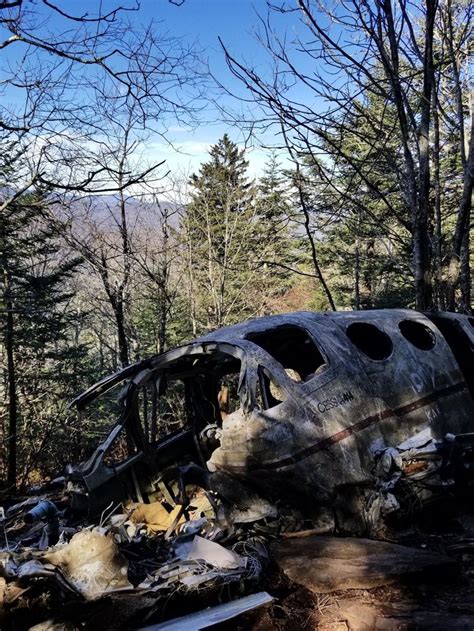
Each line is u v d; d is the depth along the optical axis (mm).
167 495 5668
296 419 4508
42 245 16609
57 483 6180
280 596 3719
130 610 3363
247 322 5332
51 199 8258
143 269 16172
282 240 20078
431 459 4848
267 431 4395
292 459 4418
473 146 8469
